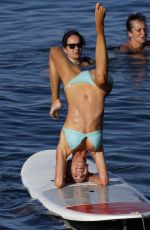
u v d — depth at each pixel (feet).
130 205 79.92
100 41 83.05
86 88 84.64
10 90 122.83
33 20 160.04
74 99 84.79
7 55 140.15
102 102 84.94
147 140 103.04
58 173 85.15
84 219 78.38
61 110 113.60
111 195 82.53
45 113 113.19
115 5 168.04
